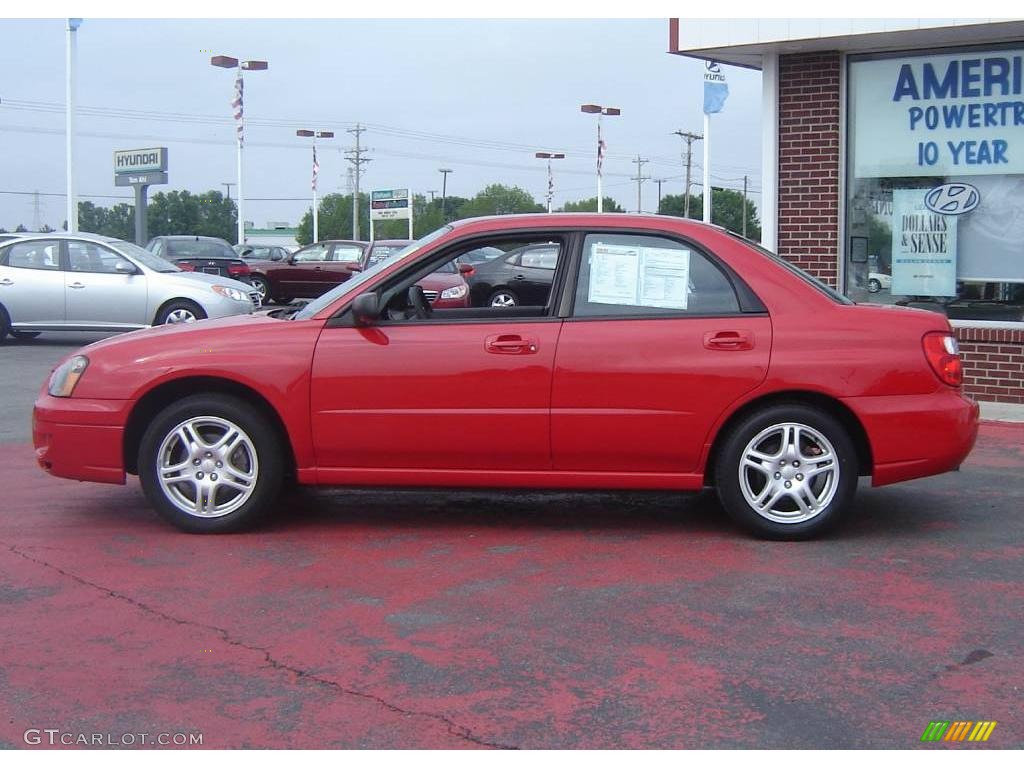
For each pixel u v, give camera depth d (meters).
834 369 5.97
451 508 7.00
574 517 6.77
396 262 6.27
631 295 6.14
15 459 8.45
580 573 5.62
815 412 6.04
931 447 6.02
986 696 4.15
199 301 15.99
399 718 3.97
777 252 11.95
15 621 4.94
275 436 6.23
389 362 6.06
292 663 4.46
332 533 6.37
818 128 11.59
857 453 6.24
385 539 6.25
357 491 7.44
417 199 74.38
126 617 4.98
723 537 6.29
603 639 4.71
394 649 4.61
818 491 6.13
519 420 6.03
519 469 6.15
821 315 6.07
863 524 6.57
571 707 4.05
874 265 11.56
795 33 10.79
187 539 6.22
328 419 6.10
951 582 5.48
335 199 79.69
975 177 10.96
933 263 11.24
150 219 78.25
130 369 6.18
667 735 3.83
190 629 4.84
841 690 4.20
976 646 4.64
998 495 7.31
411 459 6.15
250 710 4.04
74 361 6.32
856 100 11.47
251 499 6.25
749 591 5.33
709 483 6.27
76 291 15.84
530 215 6.34
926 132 11.16
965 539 6.25
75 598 5.24
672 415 6.00
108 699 4.14
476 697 4.14
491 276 15.95
